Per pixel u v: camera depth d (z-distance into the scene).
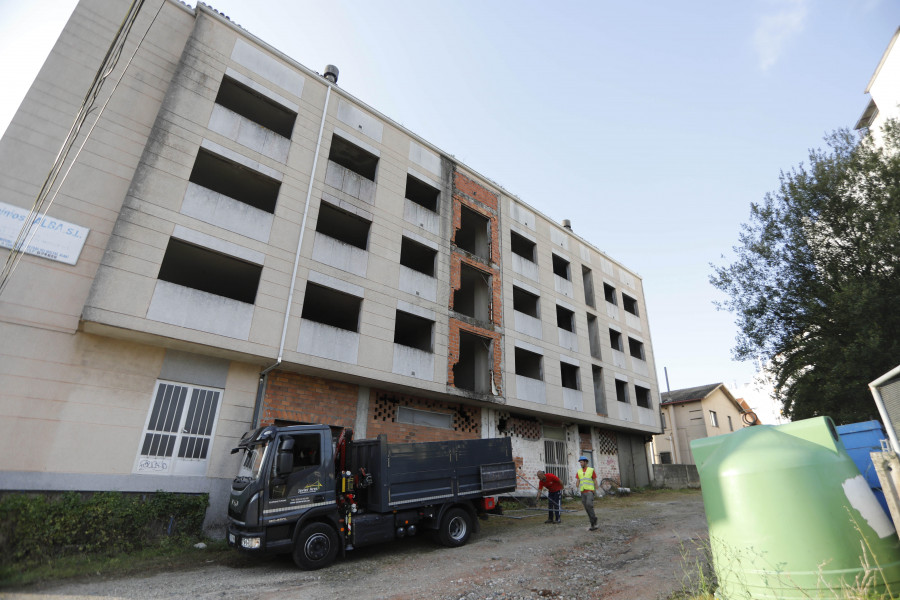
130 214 10.86
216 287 15.61
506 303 20.06
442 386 16.19
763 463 4.69
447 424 17.33
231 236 12.44
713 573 6.10
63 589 6.84
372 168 17.62
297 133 14.63
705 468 5.36
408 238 16.95
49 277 9.96
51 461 9.30
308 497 8.44
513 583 7.00
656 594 6.12
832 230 13.50
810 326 13.64
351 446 9.92
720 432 35.41
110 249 10.39
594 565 7.99
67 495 9.09
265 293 12.59
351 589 6.87
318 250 14.12
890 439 4.31
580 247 26.20
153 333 10.52
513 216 22.27
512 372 19.12
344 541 8.62
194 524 10.37
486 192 21.11
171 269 14.38
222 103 14.88
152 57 12.62
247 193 14.99
